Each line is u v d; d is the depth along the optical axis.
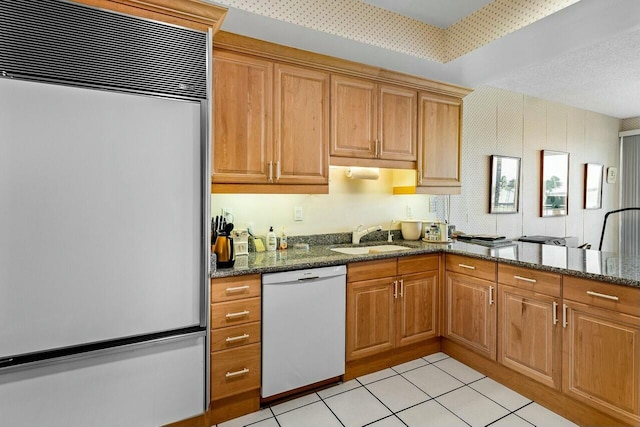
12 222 1.40
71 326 1.51
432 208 3.51
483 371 2.46
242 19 1.91
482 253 2.46
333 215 2.99
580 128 4.80
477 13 2.32
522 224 4.16
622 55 2.97
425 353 2.75
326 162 2.49
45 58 1.45
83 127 1.52
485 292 2.40
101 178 1.55
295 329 2.11
